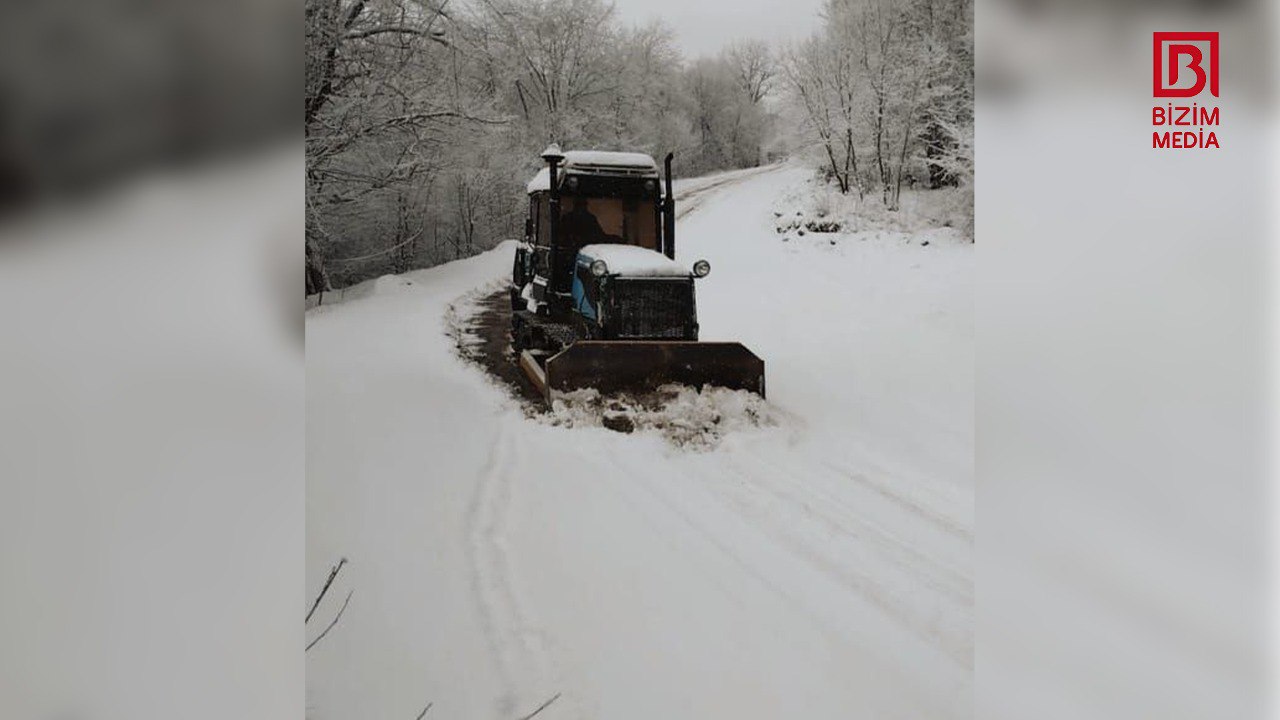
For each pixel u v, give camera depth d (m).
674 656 3.25
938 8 19.55
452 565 3.83
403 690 2.85
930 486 5.73
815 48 22.17
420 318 12.09
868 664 3.25
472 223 23.34
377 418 6.20
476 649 3.17
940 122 18.30
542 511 4.73
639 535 4.51
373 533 4.02
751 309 13.75
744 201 24.81
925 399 8.33
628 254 8.20
